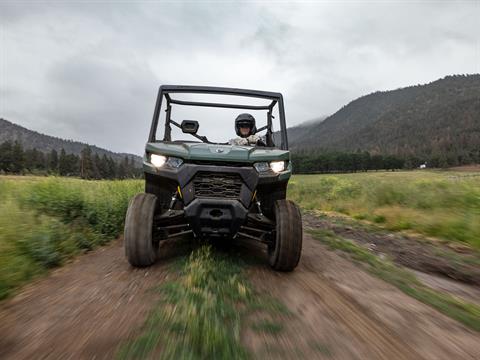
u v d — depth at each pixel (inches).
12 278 111.3
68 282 116.3
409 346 73.1
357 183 654.5
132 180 467.5
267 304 92.3
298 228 129.3
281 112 182.7
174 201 142.2
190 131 185.3
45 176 311.0
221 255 147.5
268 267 138.9
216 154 137.0
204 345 64.9
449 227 240.2
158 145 146.3
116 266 137.9
